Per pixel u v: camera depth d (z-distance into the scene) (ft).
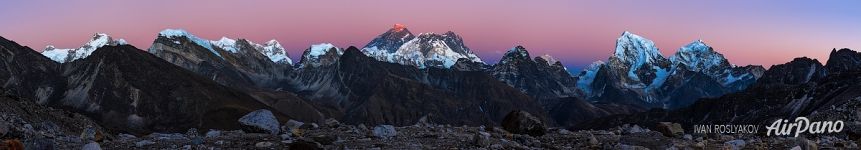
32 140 73.51
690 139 90.17
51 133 108.47
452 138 89.20
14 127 95.76
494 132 97.71
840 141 84.74
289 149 74.28
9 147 65.46
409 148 78.23
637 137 82.38
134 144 81.71
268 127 94.58
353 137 89.61
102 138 89.81
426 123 110.73
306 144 73.92
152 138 92.32
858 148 78.33
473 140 82.38
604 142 85.40
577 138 91.76
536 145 84.84
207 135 92.79
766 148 79.61
